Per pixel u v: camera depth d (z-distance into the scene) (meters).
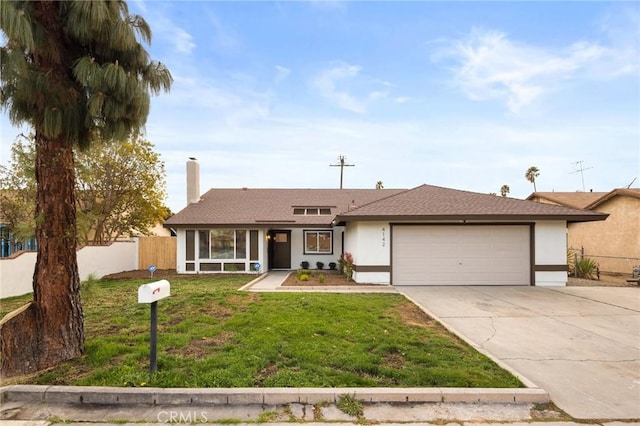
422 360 4.21
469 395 3.37
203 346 4.62
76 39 3.94
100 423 2.99
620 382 3.80
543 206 11.31
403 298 8.49
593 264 13.70
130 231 17.94
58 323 4.04
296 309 6.71
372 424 2.98
